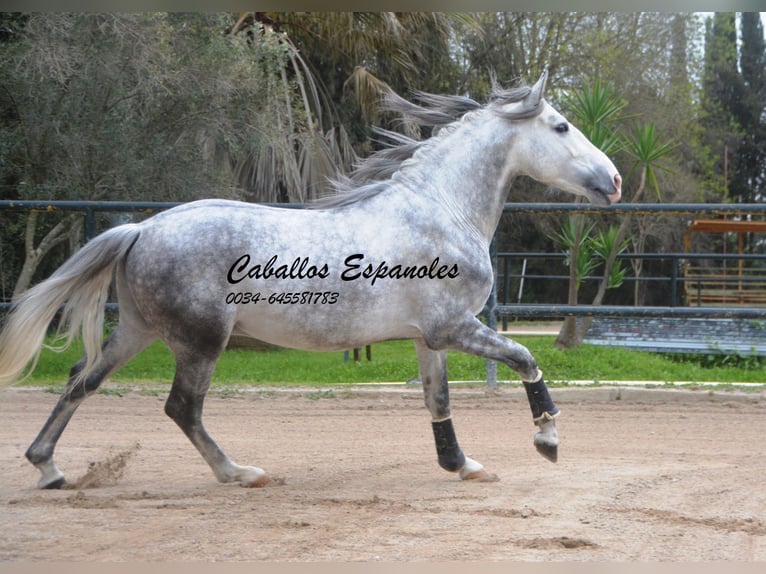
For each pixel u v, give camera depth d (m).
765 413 9.14
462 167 6.14
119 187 13.52
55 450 7.18
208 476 6.32
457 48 24.73
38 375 11.44
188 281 5.59
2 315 10.71
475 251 6.00
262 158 16.08
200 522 5.01
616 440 7.78
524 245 27.89
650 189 26.34
